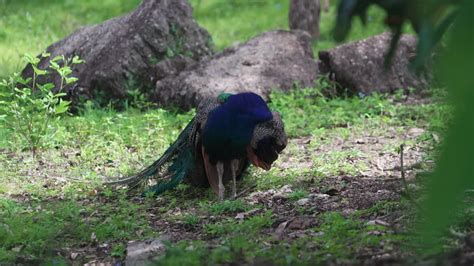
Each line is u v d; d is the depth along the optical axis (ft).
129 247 29.43
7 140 49.08
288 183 38.24
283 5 96.84
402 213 29.55
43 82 59.98
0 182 41.11
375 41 62.13
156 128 49.70
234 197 35.94
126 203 35.99
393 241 25.55
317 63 61.93
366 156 43.37
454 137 8.39
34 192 39.27
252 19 91.45
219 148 34.50
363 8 10.59
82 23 89.30
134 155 45.85
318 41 75.92
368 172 40.14
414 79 60.29
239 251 26.35
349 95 60.75
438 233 9.64
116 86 58.90
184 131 37.86
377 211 30.73
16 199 38.45
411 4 10.33
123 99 59.11
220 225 30.86
